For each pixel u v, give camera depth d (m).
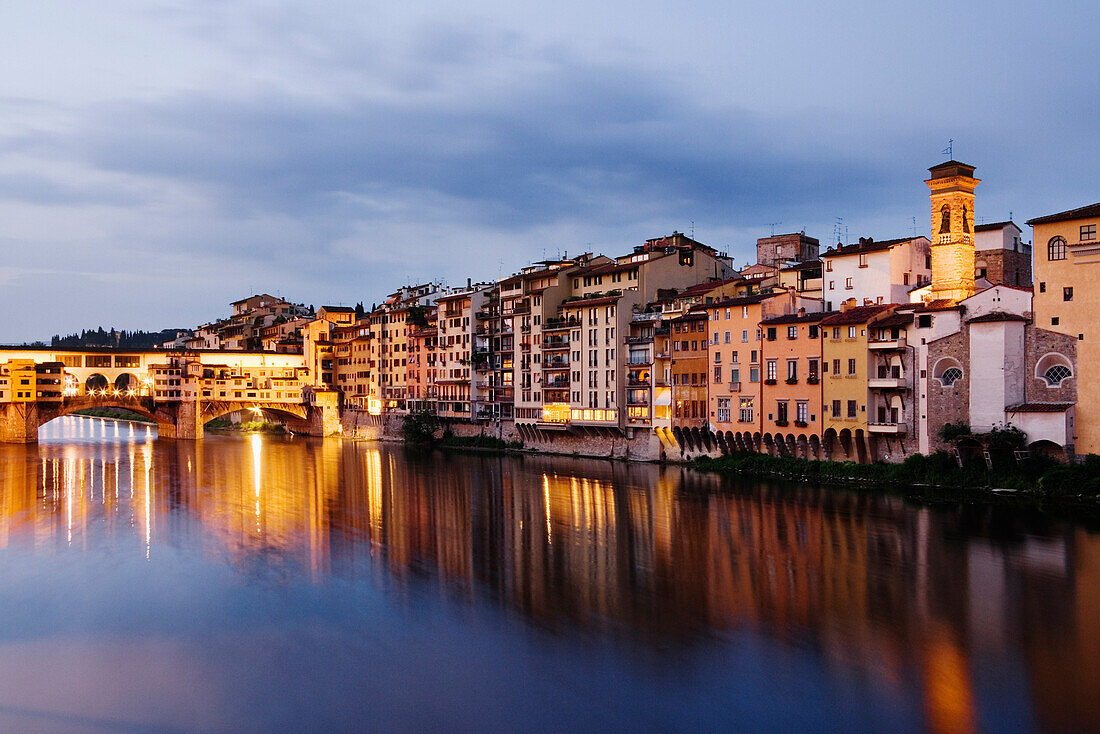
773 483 85.12
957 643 41.16
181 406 166.12
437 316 152.62
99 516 74.44
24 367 150.62
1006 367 73.88
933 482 76.81
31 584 52.81
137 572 55.34
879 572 52.53
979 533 60.69
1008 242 96.56
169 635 43.84
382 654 41.00
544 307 125.44
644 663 39.38
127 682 38.34
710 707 35.03
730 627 43.69
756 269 124.69
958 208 81.56
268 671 39.28
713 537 62.53
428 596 49.53
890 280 94.56
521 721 34.22
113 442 155.88
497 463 113.44
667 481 89.94
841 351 85.81
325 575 54.12
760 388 93.69
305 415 179.88
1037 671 37.97
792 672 38.16
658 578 52.50
